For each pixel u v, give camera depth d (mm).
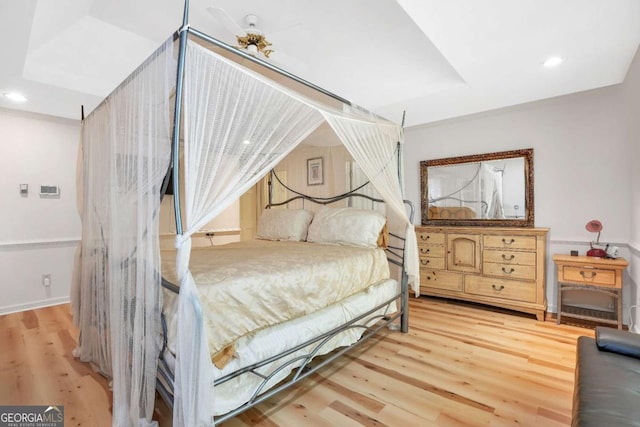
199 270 1932
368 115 2639
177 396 1392
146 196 1571
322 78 3002
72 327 3172
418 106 3428
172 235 2811
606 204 3217
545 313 3346
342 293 2467
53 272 3891
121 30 2582
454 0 1785
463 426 1743
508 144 3766
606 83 2895
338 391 2100
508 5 1825
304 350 2174
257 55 2355
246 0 2043
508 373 2297
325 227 3475
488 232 3592
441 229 3934
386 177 2949
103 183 2109
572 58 2434
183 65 1388
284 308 1990
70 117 3715
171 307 1583
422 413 1859
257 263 2215
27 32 1970
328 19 2164
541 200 3578
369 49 2484
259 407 1934
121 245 1773
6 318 3422
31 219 3742
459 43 2227
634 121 2715
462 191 4074
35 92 2938
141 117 1606
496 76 2725
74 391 2068
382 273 3008
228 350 1648
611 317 3100
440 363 2461
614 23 1982
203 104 1480
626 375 1360
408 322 3342
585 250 3326
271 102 1741
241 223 5633
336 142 3873
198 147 1482
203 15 2256
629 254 3066
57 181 3904
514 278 3445
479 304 3932
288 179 4434
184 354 1403
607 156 3209
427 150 4391
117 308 1746
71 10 2217
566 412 1854
